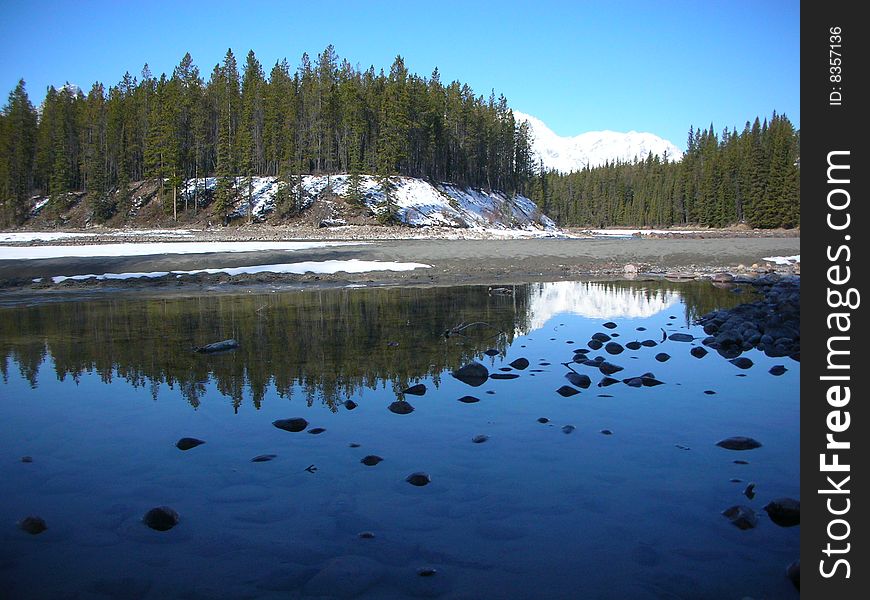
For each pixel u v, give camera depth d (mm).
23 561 3986
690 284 24422
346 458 5711
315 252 34531
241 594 3586
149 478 5309
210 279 25516
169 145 69062
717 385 8367
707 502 4773
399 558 3969
